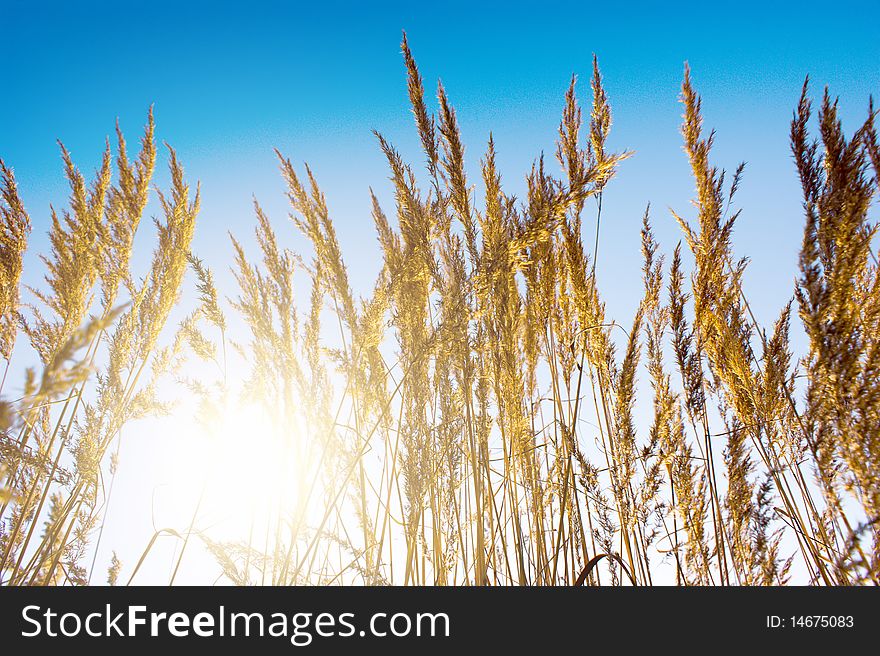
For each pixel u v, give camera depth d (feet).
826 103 7.11
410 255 8.88
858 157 6.84
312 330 9.95
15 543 8.06
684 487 8.56
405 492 8.65
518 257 8.13
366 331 8.83
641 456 8.57
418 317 9.44
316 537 7.81
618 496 8.65
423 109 8.71
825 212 6.86
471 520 9.23
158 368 10.85
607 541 8.53
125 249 10.31
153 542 7.41
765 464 8.27
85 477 8.59
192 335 8.84
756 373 8.63
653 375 9.80
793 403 8.30
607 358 9.93
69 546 8.63
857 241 6.77
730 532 8.47
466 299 8.14
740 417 8.66
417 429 8.84
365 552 8.70
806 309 6.86
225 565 7.65
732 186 9.34
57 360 2.32
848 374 6.28
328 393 9.70
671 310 9.79
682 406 9.42
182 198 11.02
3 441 6.63
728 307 9.09
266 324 9.57
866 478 6.05
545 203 7.65
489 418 8.91
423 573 8.46
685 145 9.70
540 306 10.20
